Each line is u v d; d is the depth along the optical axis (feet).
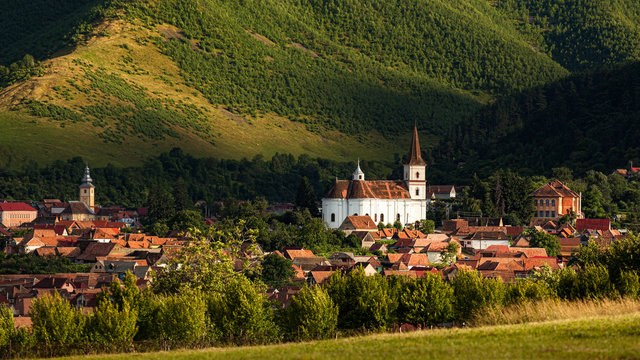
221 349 280.51
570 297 369.09
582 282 368.89
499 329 263.90
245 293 364.79
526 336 245.65
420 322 387.14
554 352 217.77
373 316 382.63
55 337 348.38
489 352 223.30
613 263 385.29
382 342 255.29
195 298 351.67
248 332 357.00
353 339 273.54
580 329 250.37
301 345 268.82
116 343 337.72
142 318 379.35
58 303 355.36
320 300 359.46
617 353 212.02
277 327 373.20
